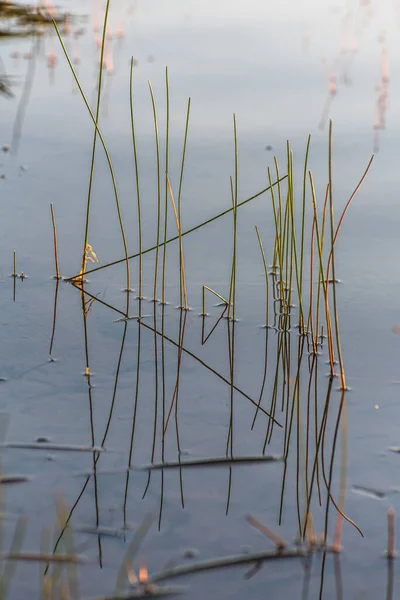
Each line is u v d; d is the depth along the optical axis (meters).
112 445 3.04
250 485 2.85
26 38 9.73
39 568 2.39
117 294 4.39
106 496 2.75
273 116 7.11
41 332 3.93
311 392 3.50
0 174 5.86
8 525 2.57
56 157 6.23
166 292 4.44
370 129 6.83
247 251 4.90
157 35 9.95
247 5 11.84
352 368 3.69
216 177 5.86
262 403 3.41
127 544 2.51
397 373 3.63
